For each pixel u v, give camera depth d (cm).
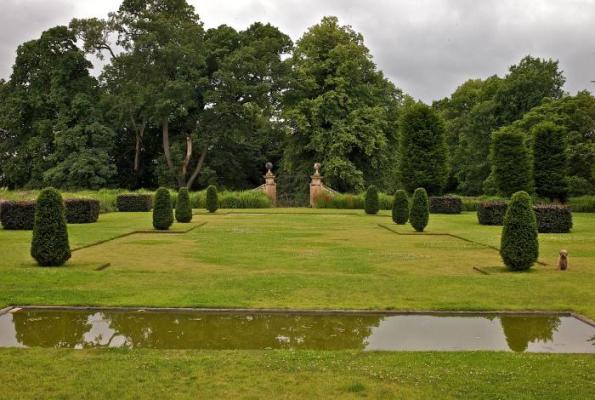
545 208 1953
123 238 1697
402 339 686
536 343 674
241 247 1498
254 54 4250
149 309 808
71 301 841
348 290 921
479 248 1507
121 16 4212
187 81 4281
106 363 568
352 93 4281
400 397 484
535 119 3844
